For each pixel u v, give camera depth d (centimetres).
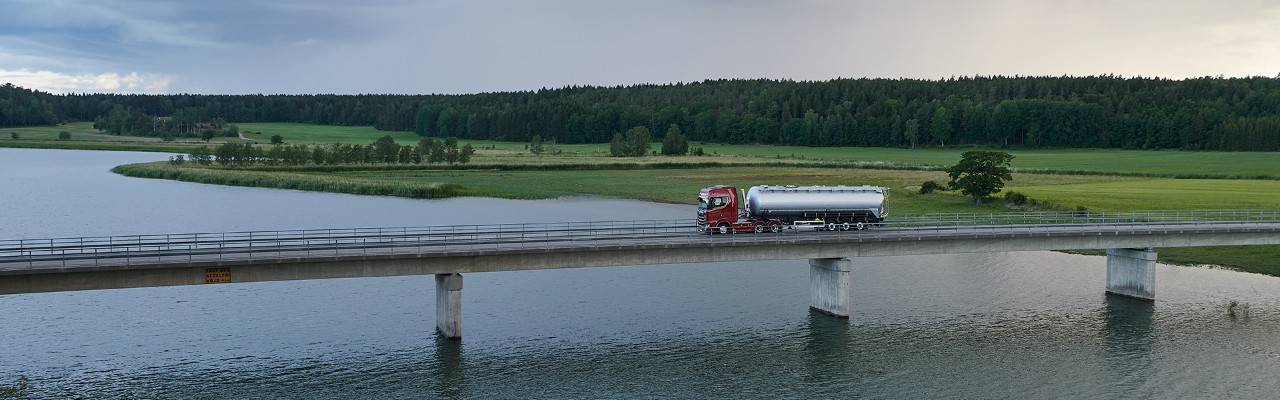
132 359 5497
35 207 13425
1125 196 12925
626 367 5428
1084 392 5016
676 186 16525
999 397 4950
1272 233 7325
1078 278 7975
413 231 10400
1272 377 5241
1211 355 5666
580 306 6888
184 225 11462
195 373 5234
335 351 5694
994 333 6175
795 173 18950
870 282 7788
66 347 5747
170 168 19712
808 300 7112
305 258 5328
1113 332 6194
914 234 6700
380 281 7731
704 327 6316
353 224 11488
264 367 5362
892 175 18050
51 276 4894
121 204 13875
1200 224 7494
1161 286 7619
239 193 15662
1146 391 5031
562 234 9725
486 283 7662
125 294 7169
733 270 8262
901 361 5566
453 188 15525
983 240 6800
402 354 5638
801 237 6462
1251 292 7362
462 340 5947
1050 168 18950
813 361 5562
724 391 5031
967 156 12700
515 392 4991
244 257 5331
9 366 5344
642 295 7256
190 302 6931
